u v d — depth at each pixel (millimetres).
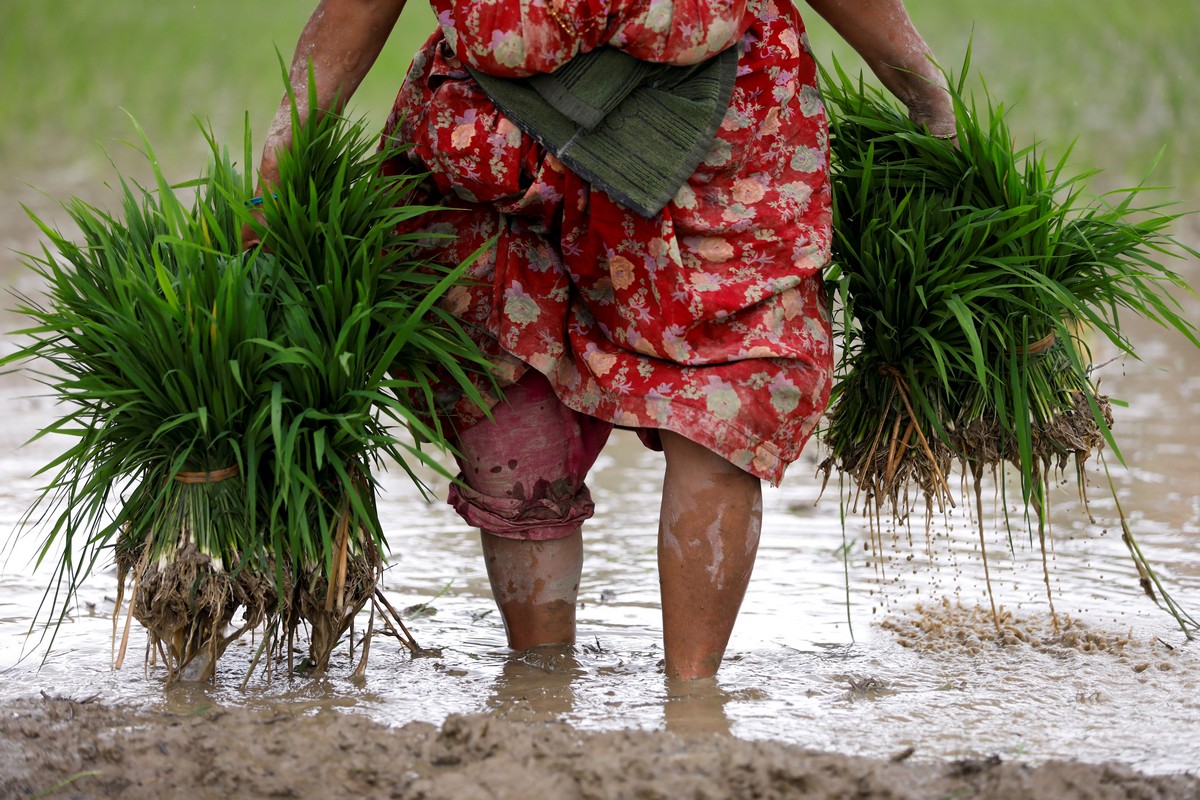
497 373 6109
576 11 5391
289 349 5363
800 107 5867
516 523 6316
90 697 5688
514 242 6016
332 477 5773
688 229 5688
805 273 5801
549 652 6398
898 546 8273
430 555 8250
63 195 20688
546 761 4723
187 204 18891
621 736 4906
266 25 38094
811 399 5793
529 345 5996
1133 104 25891
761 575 7773
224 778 4758
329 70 5902
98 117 26391
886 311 6238
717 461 5805
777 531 8703
